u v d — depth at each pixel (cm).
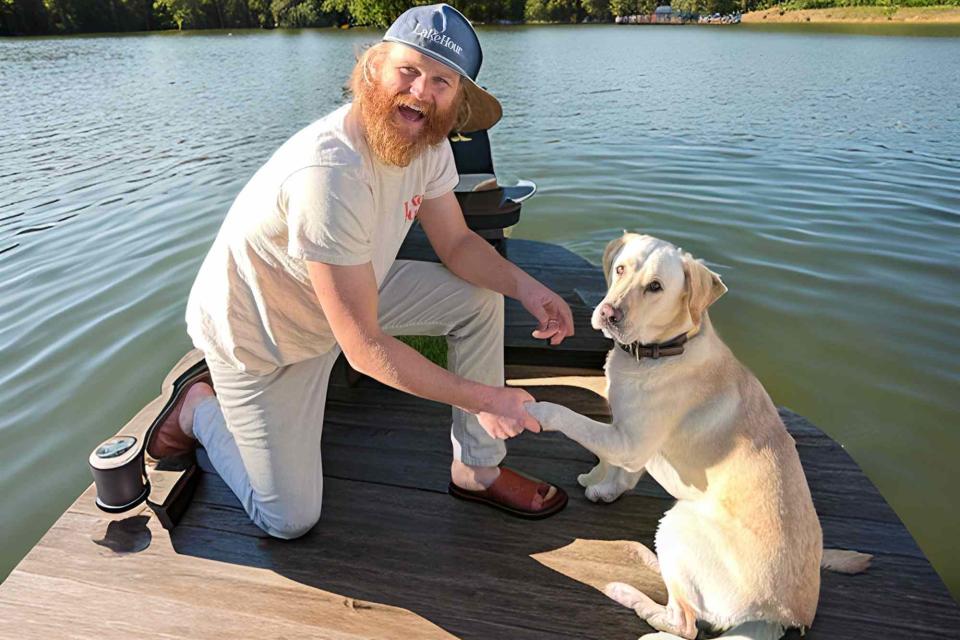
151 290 500
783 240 562
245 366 207
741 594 182
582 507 245
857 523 234
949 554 273
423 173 215
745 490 194
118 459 220
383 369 192
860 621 197
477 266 232
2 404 375
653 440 212
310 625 198
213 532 234
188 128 1175
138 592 210
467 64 182
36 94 1750
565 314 234
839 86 1512
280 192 183
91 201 729
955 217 607
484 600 206
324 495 252
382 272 213
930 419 348
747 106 1266
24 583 213
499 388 201
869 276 494
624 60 2312
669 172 781
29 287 511
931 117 1111
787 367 393
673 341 210
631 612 201
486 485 240
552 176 773
